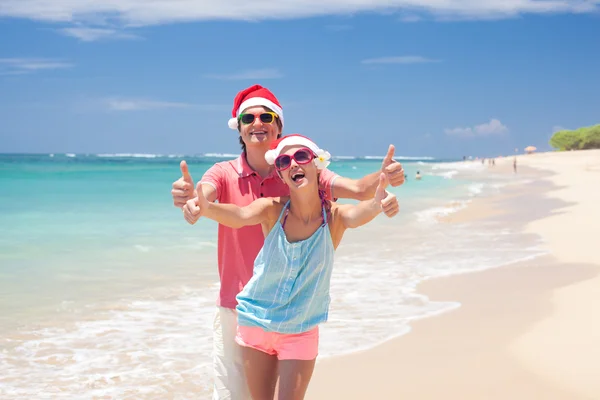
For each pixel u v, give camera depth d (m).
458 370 5.37
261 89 4.35
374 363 5.59
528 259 10.58
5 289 8.23
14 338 6.22
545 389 4.91
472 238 13.45
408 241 13.12
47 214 17.59
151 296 8.07
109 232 14.01
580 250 11.20
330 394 4.92
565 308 7.21
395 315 7.14
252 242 4.06
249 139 4.16
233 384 4.16
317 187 3.85
